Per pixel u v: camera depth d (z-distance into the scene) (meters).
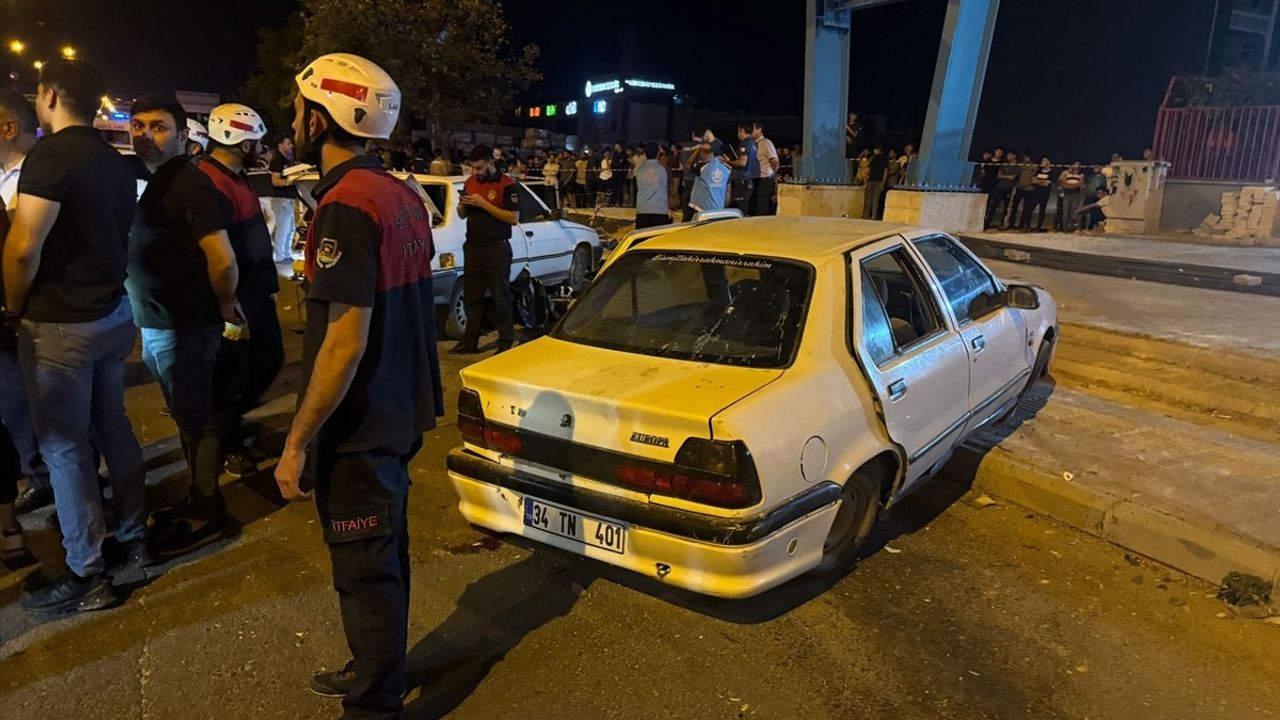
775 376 3.45
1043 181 14.72
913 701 3.08
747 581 3.14
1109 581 3.91
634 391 3.35
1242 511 4.15
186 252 4.01
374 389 2.62
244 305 5.03
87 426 3.59
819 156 15.06
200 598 3.76
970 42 12.64
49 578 3.94
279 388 6.84
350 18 19.36
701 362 3.64
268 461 5.35
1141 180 14.15
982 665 3.29
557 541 3.50
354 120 2.56
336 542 2.70
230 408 5.10
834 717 2.99
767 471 3.13
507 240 7.50
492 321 7.74
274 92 33.75
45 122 3.47
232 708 3.04
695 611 3.67
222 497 4.44
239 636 3.47
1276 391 5.79
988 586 3.87
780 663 3.30
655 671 3.25
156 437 5.71
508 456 3.64
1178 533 3.98
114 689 3.14
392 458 2.73
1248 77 14.42
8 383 4.16
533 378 3.58
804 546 3.33
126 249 3.67
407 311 2.70
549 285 9.69
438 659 3.33
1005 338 4.95
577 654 3.36
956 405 4.34
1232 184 13.62
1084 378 6.59
